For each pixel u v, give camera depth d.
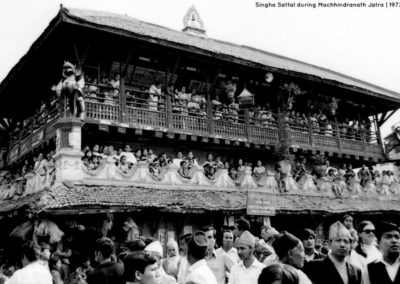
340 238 5.01
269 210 16.97
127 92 17.52
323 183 20.42
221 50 20.20
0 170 22.86
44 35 15.49
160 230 15.35
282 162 20.58
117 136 17.11
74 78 14.51
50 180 13.91
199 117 18.17
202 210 15.05
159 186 15.34
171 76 17.98
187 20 27.33
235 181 17.41
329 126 23.69
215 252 7.47
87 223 14.04
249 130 19.66
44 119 17.94
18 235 4.93
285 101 21.33
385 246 5.07
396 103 25.45
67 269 10.98
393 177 25.27
